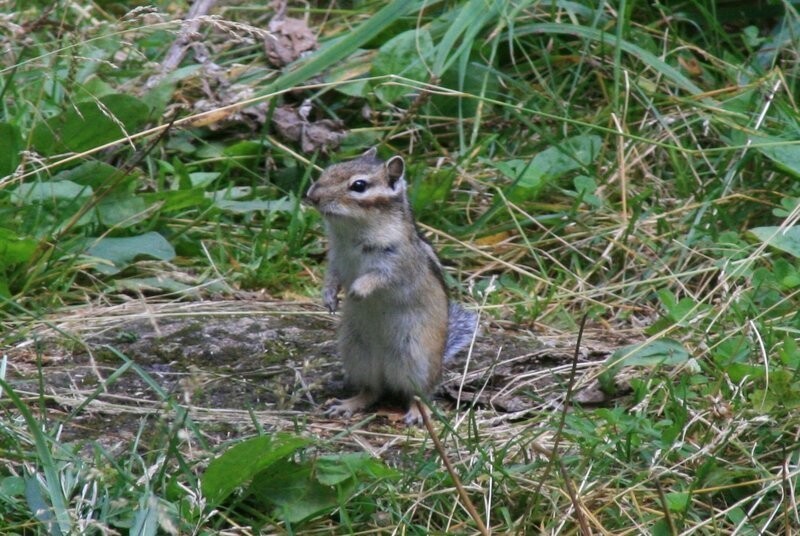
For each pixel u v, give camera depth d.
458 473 8.45
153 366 10.03
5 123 11.56
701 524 8.06
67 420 8.47
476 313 11.43
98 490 7.79
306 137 13.39
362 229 9.62
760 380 9.72
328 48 13.17
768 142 12.47
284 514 7.84
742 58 14.68
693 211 12.74
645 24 15.21
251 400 9.71
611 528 8.20
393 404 10.09
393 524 7.98
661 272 12.11
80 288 11.13
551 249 12.63
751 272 11.51
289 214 12.62
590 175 13.11
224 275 11.73
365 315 9.79
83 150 12.25
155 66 13.30
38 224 11.32
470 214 13.07
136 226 11.86
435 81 12.90
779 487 8.41
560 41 14.48
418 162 13.35
